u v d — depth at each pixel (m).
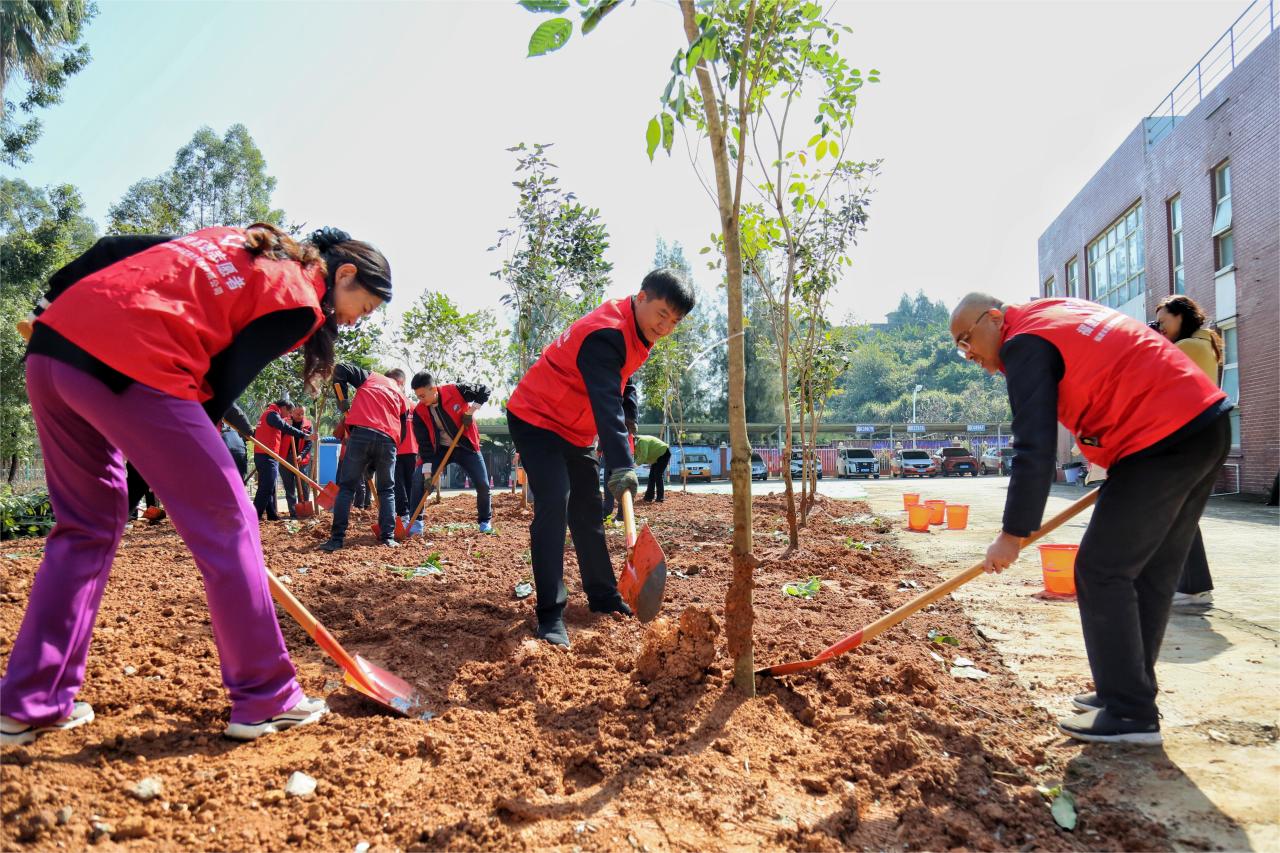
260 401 14.96
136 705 2.52
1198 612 4.37
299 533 7.65
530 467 3.78
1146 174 18.08
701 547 6.88
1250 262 13.72
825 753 2.51
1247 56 13.55
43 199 34.53
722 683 2.97
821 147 5.82
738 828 2.07
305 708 2.49
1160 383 2.49
